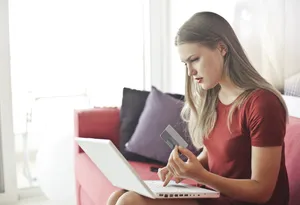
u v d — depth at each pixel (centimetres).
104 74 328
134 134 253
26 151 310
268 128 132
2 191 302
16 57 296
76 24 312
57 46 308
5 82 289
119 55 333
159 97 255
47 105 310
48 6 302
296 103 199
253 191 131
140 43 340
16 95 301
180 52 145
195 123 161
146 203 138
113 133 269
